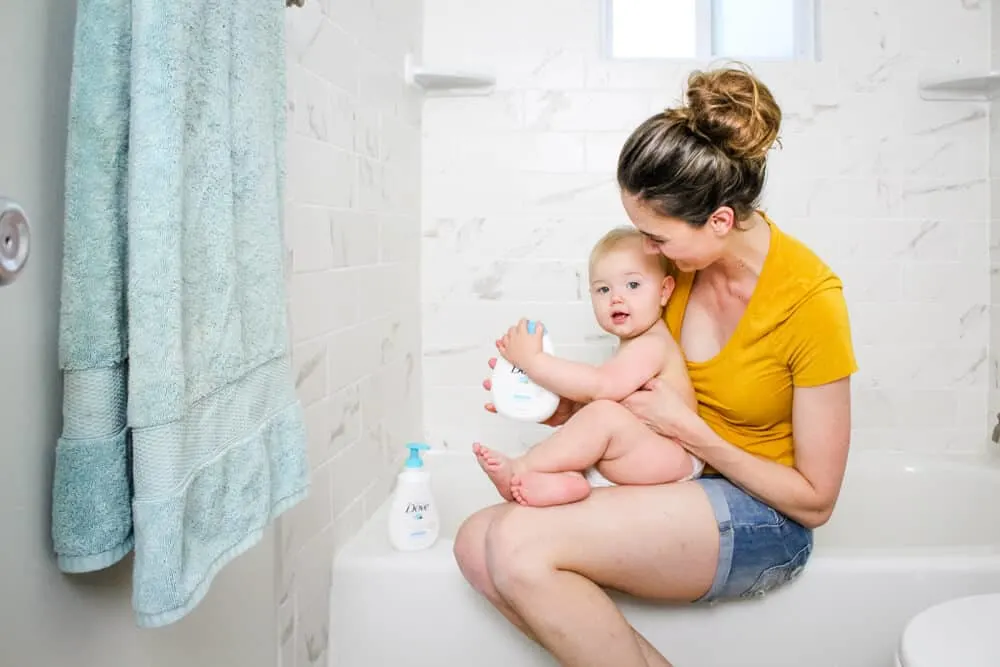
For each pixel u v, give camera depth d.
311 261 1.49
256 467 0.88
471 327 2.43
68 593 0.73
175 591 0.71
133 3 0.68
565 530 1.27
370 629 1.57
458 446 2.45
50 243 0.71
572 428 1.36
